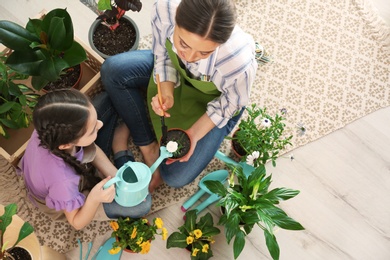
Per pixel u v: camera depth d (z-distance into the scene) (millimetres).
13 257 1258
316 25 1969
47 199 1271
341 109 1879
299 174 1797
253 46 1213
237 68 1180
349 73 1923
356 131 1859
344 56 1940
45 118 1078
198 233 1498
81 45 1457
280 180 1784
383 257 1729
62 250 1635
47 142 1117
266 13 1966
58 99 1082
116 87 1535
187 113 1540
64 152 1194
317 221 1751
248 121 1559
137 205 1471
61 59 1321
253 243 1702
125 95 1553
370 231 1754
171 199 1727
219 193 1485
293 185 1783
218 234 1701
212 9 873
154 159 1681
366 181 1807
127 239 1463
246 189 1460
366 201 1785
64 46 1330
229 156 1784
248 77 1213
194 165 1547
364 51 1954
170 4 1166
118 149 1673
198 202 1731
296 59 1922
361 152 1838
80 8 1890
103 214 1513
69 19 1299
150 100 1572
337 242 1733
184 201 1728
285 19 1965
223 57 1160
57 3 1880
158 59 1409
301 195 1775
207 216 1589
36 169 1227
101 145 1645
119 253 1620
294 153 1819
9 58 1300
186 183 1622
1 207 1168
